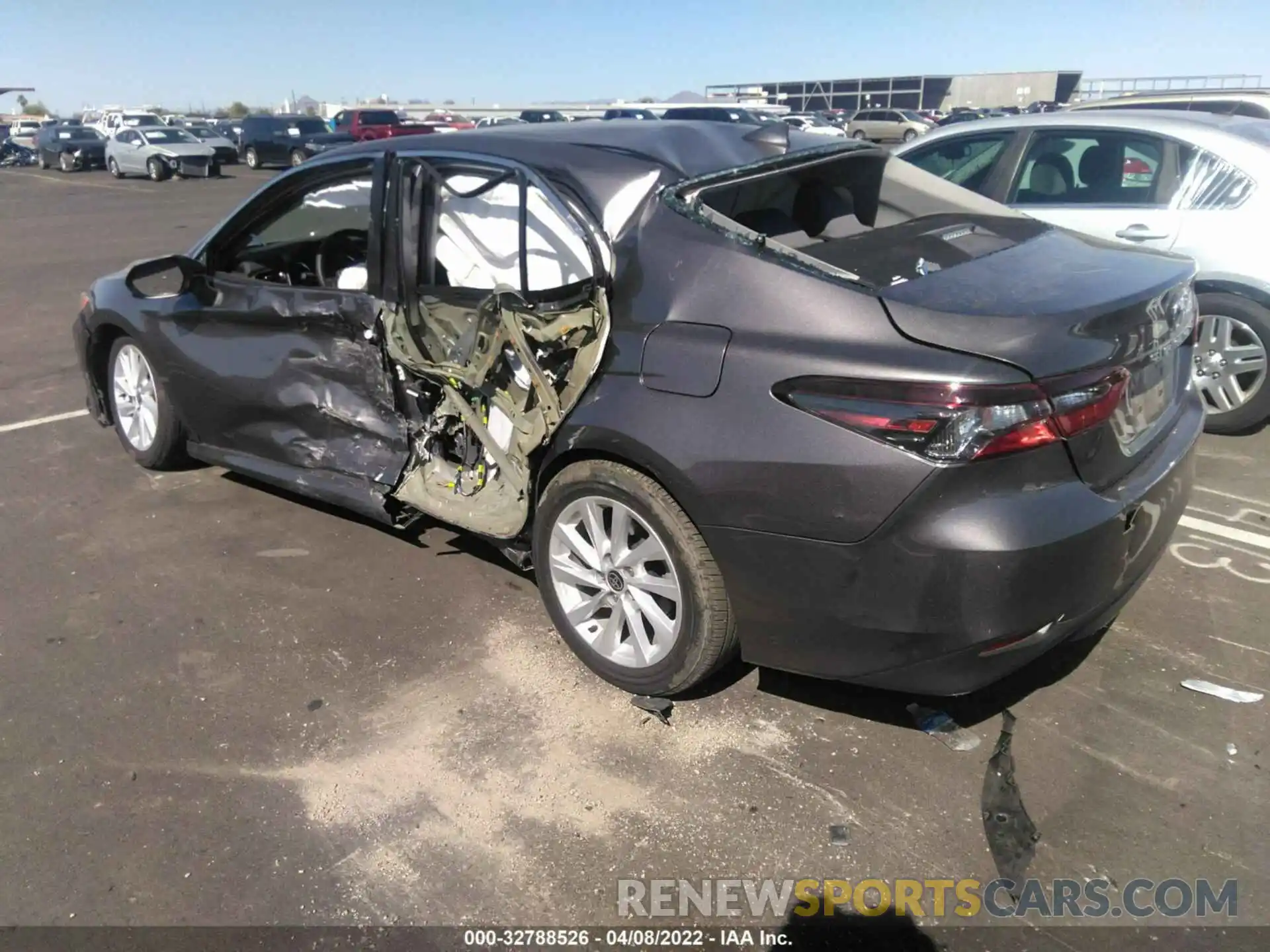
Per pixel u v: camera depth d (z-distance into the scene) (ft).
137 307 15.01
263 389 13.29
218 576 13.03
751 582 8.79
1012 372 7.63
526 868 8.14
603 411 9.37
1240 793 8.66
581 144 10.72
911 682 8.46
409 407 12.20
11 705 10.38
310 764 9.42
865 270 8.96
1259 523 13.66
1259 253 15.88
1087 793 8.71
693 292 9.09
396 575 12.96
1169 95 34.09
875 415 7.87
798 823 8.50
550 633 11.49
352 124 110.22
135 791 9.11
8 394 21.45
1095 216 17.47
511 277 11.21
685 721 9.87
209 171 93.30
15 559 13.62
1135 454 8.82
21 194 79.56
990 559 7.68
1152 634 11.04
